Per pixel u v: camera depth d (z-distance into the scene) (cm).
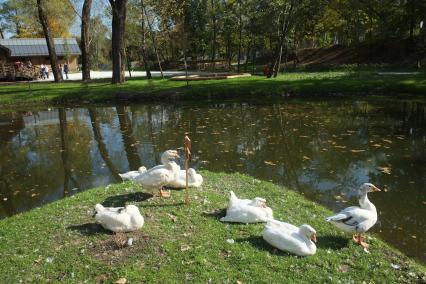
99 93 2680
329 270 594
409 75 3038
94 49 7212
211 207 805
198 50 6147
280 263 602
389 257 645
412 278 586
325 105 2284
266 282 554
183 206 804
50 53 3628
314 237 630
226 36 5406
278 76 3428
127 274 572
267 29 4100
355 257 638
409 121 1831
